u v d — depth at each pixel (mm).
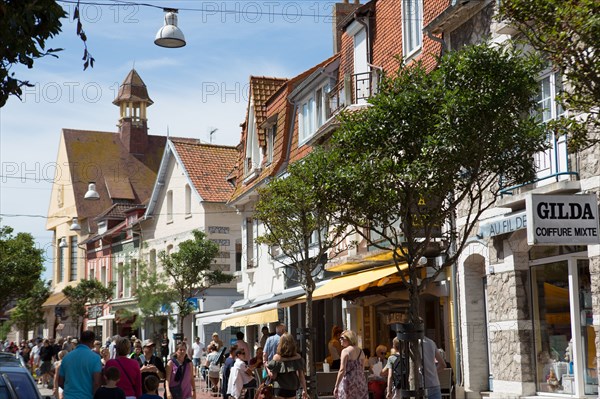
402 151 13289
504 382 17953
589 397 15695
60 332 68062
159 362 16203
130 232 56281
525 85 12375
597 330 14922
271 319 26391
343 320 27750
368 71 25281
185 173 47250
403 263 21312
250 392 21422
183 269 38500
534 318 17484
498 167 12742
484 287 19609
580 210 13297
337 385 14586
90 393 12547
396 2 23875
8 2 6781
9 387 9867
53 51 7145
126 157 72688
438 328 22188
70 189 70562
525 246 17500
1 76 6980
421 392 12570
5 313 76562
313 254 30109
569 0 9422
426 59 21500
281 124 32906
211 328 44531
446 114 12195
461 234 19578
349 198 13242
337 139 13469
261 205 20547
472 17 19188
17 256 48062
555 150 16016
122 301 56312
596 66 9344
